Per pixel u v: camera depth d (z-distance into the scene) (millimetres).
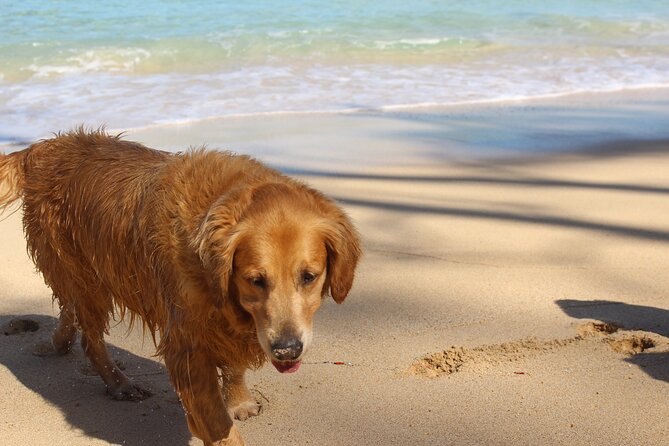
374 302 2590
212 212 1855
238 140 4172
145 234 1954
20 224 3076
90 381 2301
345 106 5035
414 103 5172
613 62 6504
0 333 2479
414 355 2361
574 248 2904
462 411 2168
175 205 1917
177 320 1927
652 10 8398
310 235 1873
